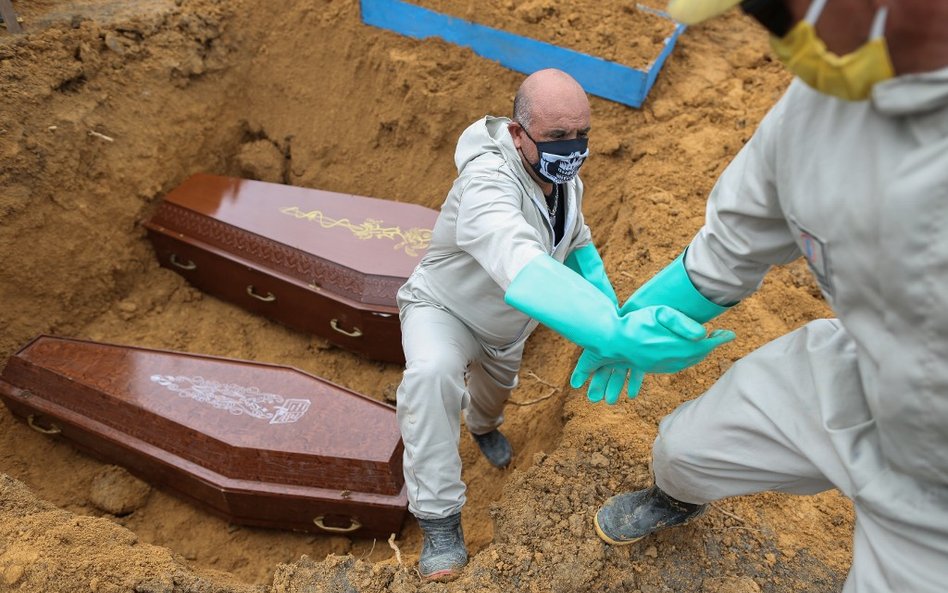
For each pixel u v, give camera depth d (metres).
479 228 2.31
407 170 5.38
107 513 3.76
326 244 4.39
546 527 2.83
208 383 3.65
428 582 2.69
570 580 2.63
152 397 3.58
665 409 3.35
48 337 3.94
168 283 5.05
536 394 4.21
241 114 5.69
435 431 2.62
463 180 2.47
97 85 4.89
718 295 2.05
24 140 4.48
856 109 1.42
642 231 4.33
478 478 3.88
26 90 4.56
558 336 4.42
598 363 2.27
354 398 3.59
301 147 5.60
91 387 3.64
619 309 2.22
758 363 1.99
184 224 4.73
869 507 1.67
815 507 3.00
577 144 2.39
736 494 2.14
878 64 1.24
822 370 1.81
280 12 5.65
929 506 1.58
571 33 5.05
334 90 5.56
